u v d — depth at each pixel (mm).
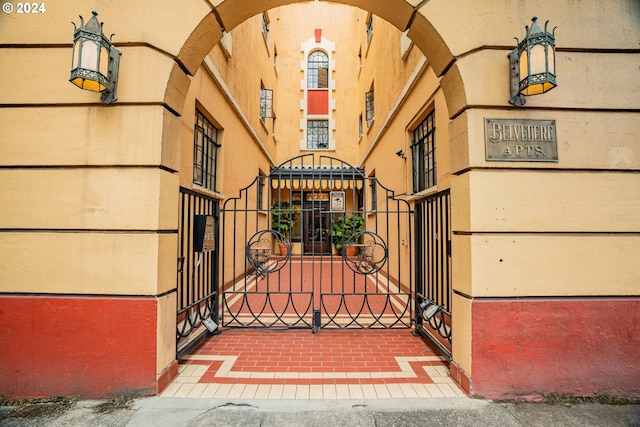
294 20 15914
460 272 3041
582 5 3023
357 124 15562
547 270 2869
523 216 2875
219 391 2945
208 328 4141
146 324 2844
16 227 2898
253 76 9945
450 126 3246
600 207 2918
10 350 2844
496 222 2859
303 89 15680
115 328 2840
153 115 2920
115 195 2895
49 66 2963
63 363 2834
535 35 2635
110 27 2947
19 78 2955
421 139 6434
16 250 2889
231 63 7305
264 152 11648
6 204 2906
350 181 13328
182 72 3111
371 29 11711
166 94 2951
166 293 3041
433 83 5340
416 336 4332
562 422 2520
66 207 2896
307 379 3172
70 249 2887
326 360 3600
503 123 2916
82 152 2908
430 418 2547
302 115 15625
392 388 3004
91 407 2682
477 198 2863
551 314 2848
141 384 2824
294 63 15789
